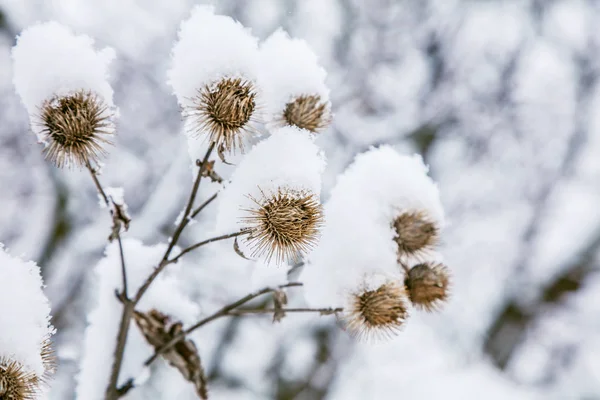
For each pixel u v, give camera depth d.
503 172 11.37
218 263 7.35
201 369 2.80
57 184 7.35
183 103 2.38
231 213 2.40
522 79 11.58
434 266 3.00
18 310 1.86
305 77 2.73
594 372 10.83
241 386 8.52
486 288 10.77
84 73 2.41
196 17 2.44
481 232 10.88
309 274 2.81
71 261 7.20
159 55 8.67
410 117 9.95
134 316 2.83
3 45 7.55
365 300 2.70
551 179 11.41
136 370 2.86
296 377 8.93
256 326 8.37
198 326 2.75
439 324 9.43
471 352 9.68
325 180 8.86
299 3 9.22
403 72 10.63
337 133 9.33
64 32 2.42
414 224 2.93
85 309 7.22
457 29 10.87
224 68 2.36
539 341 11.01
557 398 10.45
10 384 1.74
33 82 2.36
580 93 11.68
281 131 2.48
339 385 8.98
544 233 11.40
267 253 2.34
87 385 2.78
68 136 2.32
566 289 10.88
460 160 11.29
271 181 2.35
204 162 2.41
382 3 10.01
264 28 9.09
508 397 9.24
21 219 7.73
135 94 8.62
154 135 8.60
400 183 3.03
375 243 2.82
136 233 6.87
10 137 7.76
